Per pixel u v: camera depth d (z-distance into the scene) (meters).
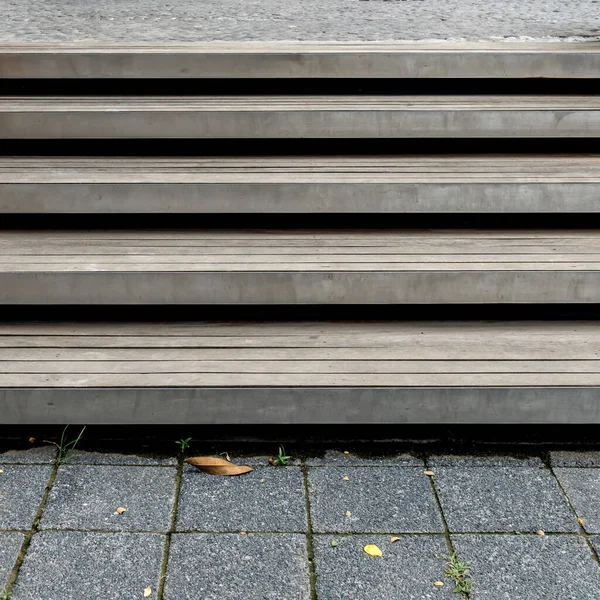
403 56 4.32
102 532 2.24
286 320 3.11
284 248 3.28
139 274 3.02
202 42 4.99
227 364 2.74
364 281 3.04
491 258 3.16
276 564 2.13
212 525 2.27
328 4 7.66
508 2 7.70
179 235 3.43
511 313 3.14
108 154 3.95
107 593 2.02
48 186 3.45
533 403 2.63
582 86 4.40
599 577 2.10
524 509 2.36
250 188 3.45
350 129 3.92
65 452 2.60
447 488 2.46
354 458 2.60
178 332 2.99
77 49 4.46
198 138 3.92
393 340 2.94
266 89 4.39
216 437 2.69
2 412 2.62
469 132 3.93
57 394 2.60
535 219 3.55
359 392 2.60
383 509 2.35
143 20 6.39
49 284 3.03
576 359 2.79
